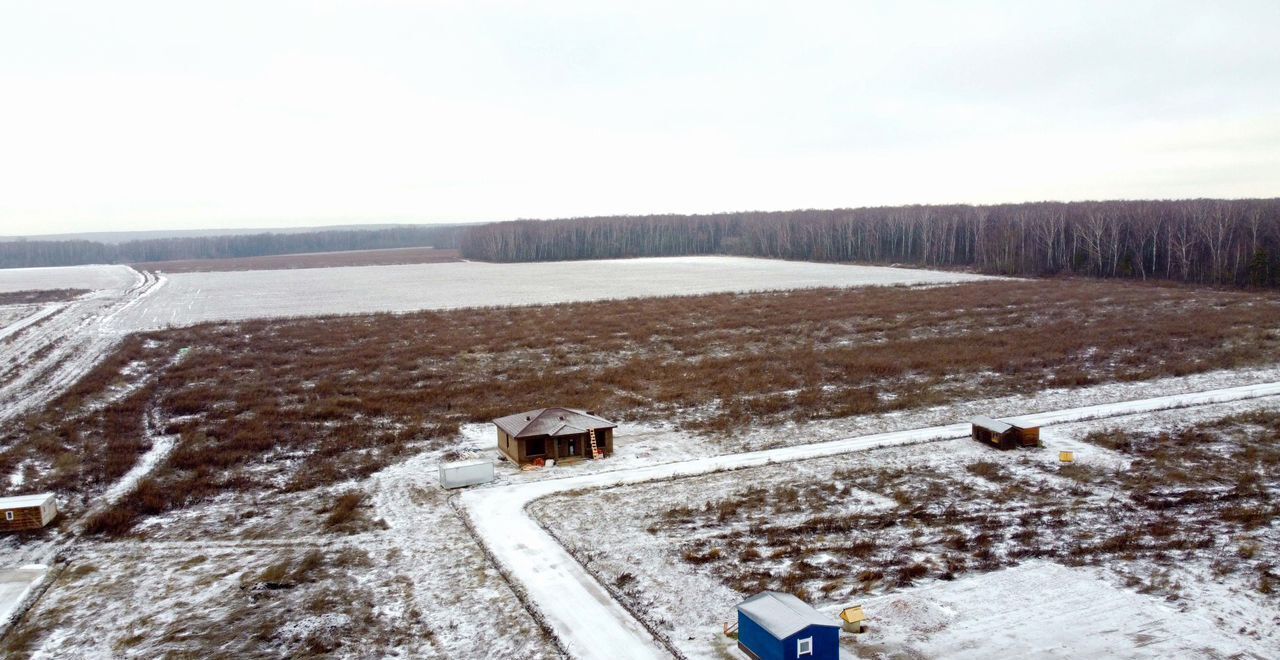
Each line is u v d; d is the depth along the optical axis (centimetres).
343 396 4478
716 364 5156
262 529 2586
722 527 2514
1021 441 3325
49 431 3741
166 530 2591
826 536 2427
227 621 1947
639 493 2858
